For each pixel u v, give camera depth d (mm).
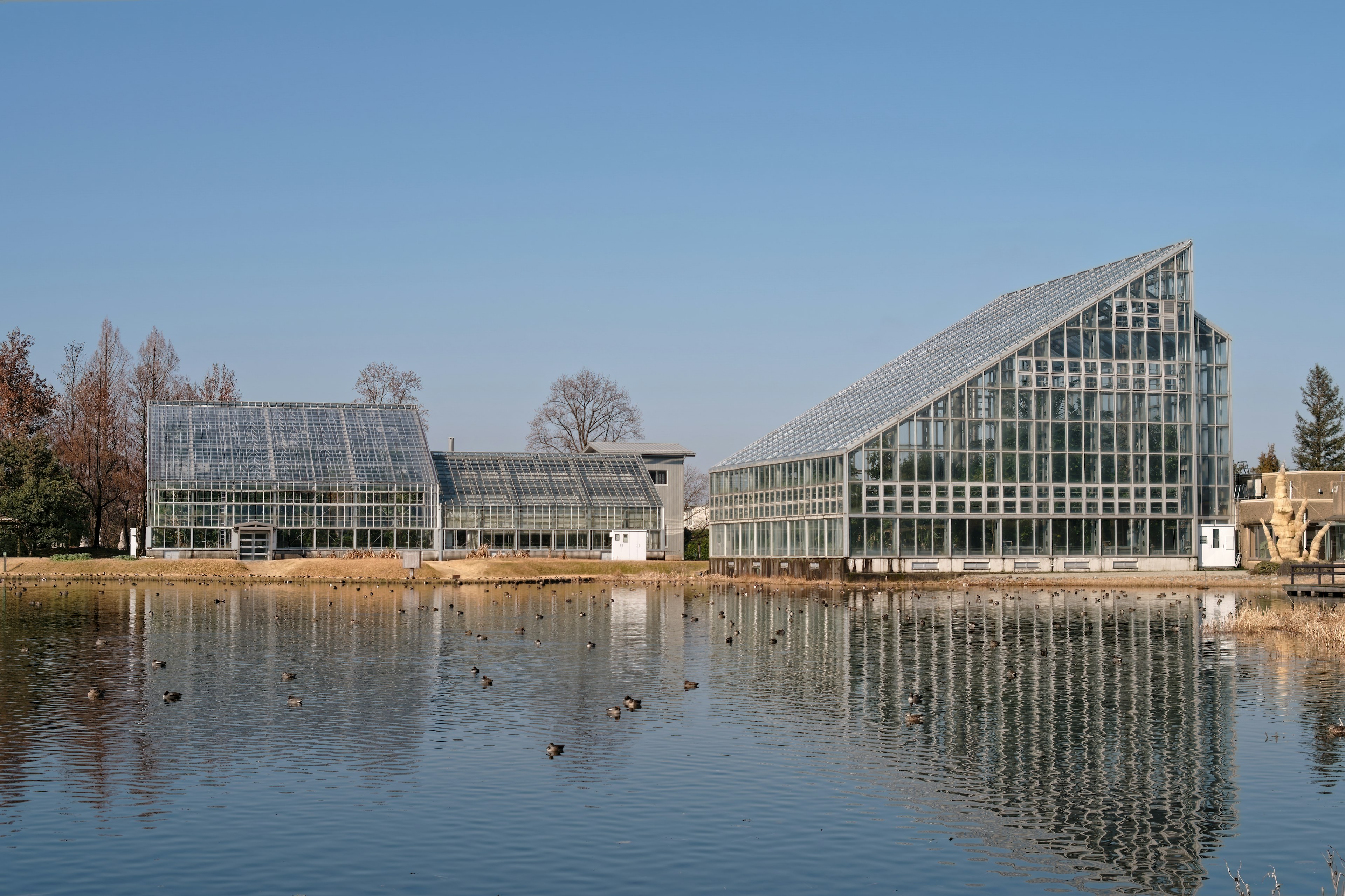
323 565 133625
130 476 163750
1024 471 123812
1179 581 116188
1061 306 129750
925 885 27047
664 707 45656
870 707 45812
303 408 161250
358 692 48781
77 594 107375
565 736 40531
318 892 26359
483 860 28281
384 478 153625
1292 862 28609
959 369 125188
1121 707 45812
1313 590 94375
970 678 53031
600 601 100188
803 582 123938
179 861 28156
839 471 120062
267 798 33000
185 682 51469
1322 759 37562
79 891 26328
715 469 148000
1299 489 139375
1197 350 131125
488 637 69500
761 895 26312
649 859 28453
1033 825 31156
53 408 170875
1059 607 90312
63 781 34594
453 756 37625
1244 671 54688
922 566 121000
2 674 53750
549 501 163375
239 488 147875
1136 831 30734
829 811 32156
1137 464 126875
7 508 146500
